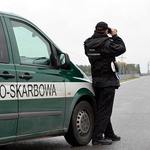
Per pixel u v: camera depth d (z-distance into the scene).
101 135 9.90
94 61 9.83
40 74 8.38
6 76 7.61
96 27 9.92
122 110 17.86
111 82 9.82
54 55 8.93
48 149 9.27
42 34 8.84
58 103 8.78
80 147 9.55
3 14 8.02
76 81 9.40
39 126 8.32
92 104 9.98
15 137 7.82
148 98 25.48
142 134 11.41
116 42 9.73
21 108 7.88
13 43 8.01
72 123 9.33
